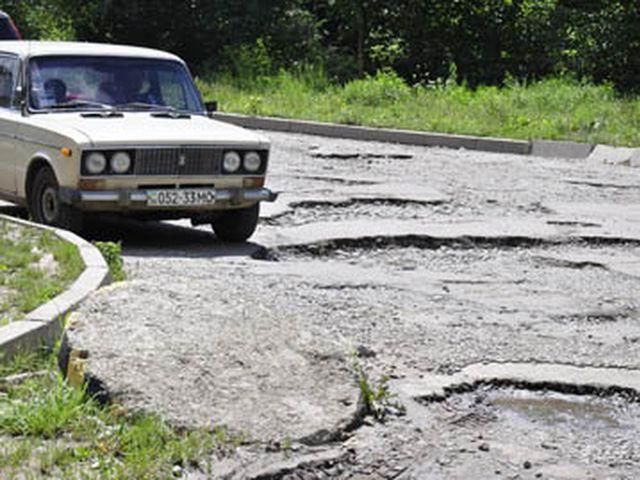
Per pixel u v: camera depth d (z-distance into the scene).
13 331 7.87
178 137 12.51
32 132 12.81
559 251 13.53
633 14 36.66
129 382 7.04
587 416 7.72
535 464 6.75
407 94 31.97
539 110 29.52
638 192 18.78
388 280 11.49
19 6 42.06
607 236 14.33
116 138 12.23
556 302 10.85
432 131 26.16
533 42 39.28
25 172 13.00
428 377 8.21
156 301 8.10
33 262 10.32
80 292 8.99
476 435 7.20
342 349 7.72
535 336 9.52
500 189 18.23
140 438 6.47
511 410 7.75
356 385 7.38
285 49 40.00
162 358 7.32
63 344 7.57
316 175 18.75
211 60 39.75
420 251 13.36
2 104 13.61
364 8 39.88
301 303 10.15
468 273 12.11
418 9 39.56
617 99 31.27
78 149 12.08
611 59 36.69
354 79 37.78
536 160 23.08
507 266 12.59
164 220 14.02
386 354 8.71
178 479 6.18
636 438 7.31
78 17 41.50
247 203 12.93
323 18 43.47
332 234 13.60
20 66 13.48
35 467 6.08
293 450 6.66
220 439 6.61
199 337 7.61
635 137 25.52
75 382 7.21
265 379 7.27
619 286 11.71
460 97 31.58
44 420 6.61
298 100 31.27
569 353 9.03
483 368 8.49
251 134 13.21
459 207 16.22
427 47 40.22
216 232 13.41
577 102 30.41
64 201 12.20
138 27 41.16
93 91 13.52
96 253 10.44
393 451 6.81
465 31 39.78
